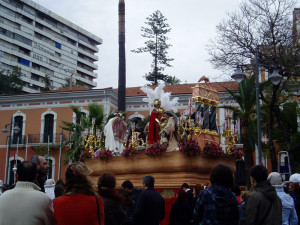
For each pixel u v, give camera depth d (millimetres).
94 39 103562
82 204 4680
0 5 78438
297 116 28500
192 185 12492
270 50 24312
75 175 4871
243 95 22359
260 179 5594
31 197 4730
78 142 27453
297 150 28078
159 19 54438
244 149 22328
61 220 4652
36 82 85250
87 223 4652
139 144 17656
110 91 37750
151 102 15469
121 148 17047
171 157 13312
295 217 6590
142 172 14062
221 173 5188
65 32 95000
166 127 14234
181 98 37188
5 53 79500
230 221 5020
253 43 25266
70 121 38375
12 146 39656
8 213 4656
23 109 40094
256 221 5363
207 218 5020
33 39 85312
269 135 23797
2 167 39688
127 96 39250
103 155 15070
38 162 6953
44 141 38875
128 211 7484
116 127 17141
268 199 5430
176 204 8039
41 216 4699
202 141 14109
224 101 35406
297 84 26391
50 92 39125
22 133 39594
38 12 87062
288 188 8531
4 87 60562
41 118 39406
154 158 13695
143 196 7008
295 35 24766
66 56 95125
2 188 12086
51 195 9305
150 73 54844
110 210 5828
